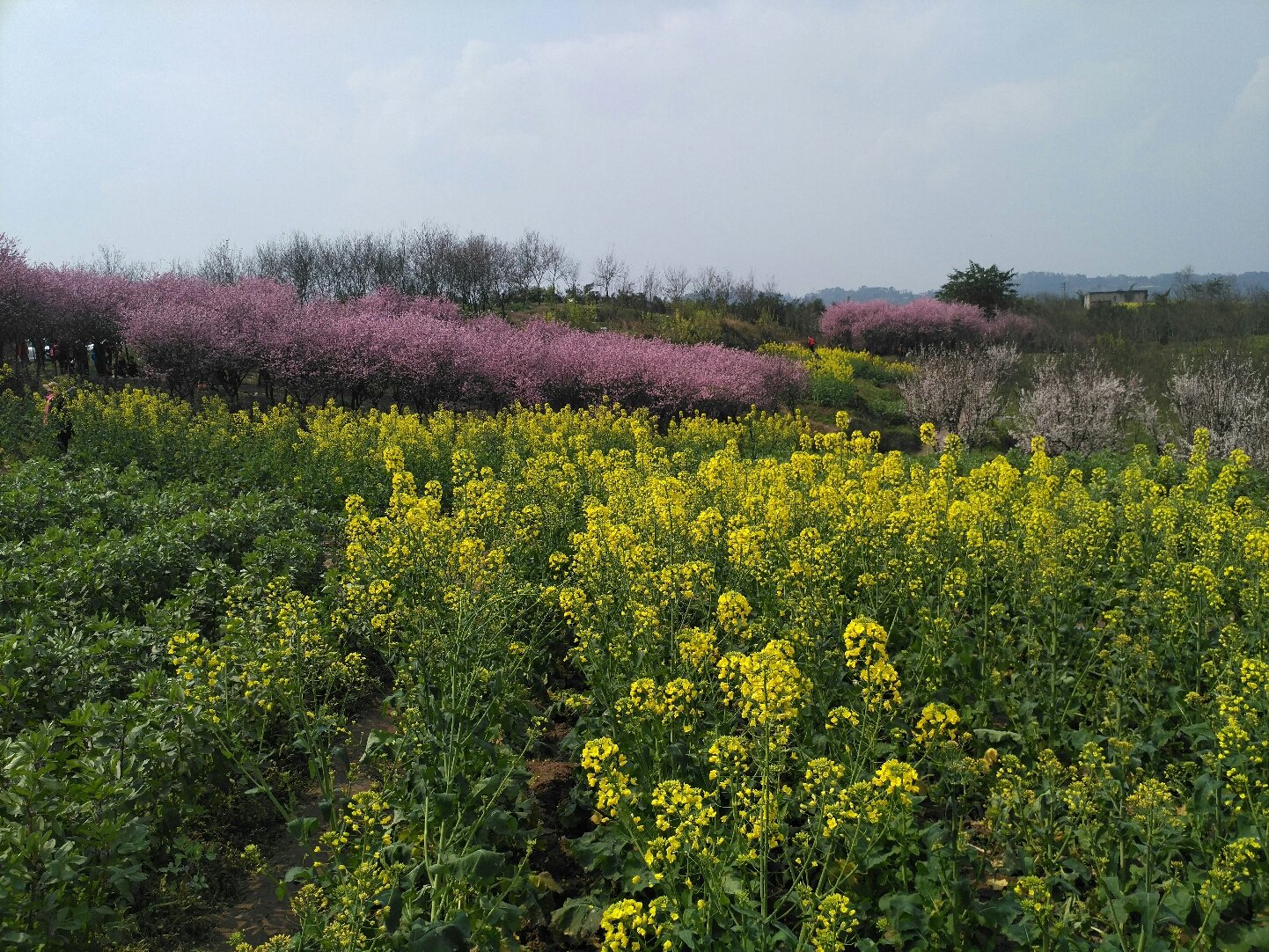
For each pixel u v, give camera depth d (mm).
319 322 28938
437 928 4020
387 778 5582
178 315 26875
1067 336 51969
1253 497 14641
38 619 7082
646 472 14500
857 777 5105
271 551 9953
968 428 26562
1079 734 6172
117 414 19531
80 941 4516
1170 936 4340
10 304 27531
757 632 6633
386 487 14453
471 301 48875
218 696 5984
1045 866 4766
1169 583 8109
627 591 7379
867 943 4223
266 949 4145
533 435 18953
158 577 9164
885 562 8141
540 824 5832
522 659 7094
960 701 6578
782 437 23547
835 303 58500
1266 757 5102
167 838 5480
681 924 4148
